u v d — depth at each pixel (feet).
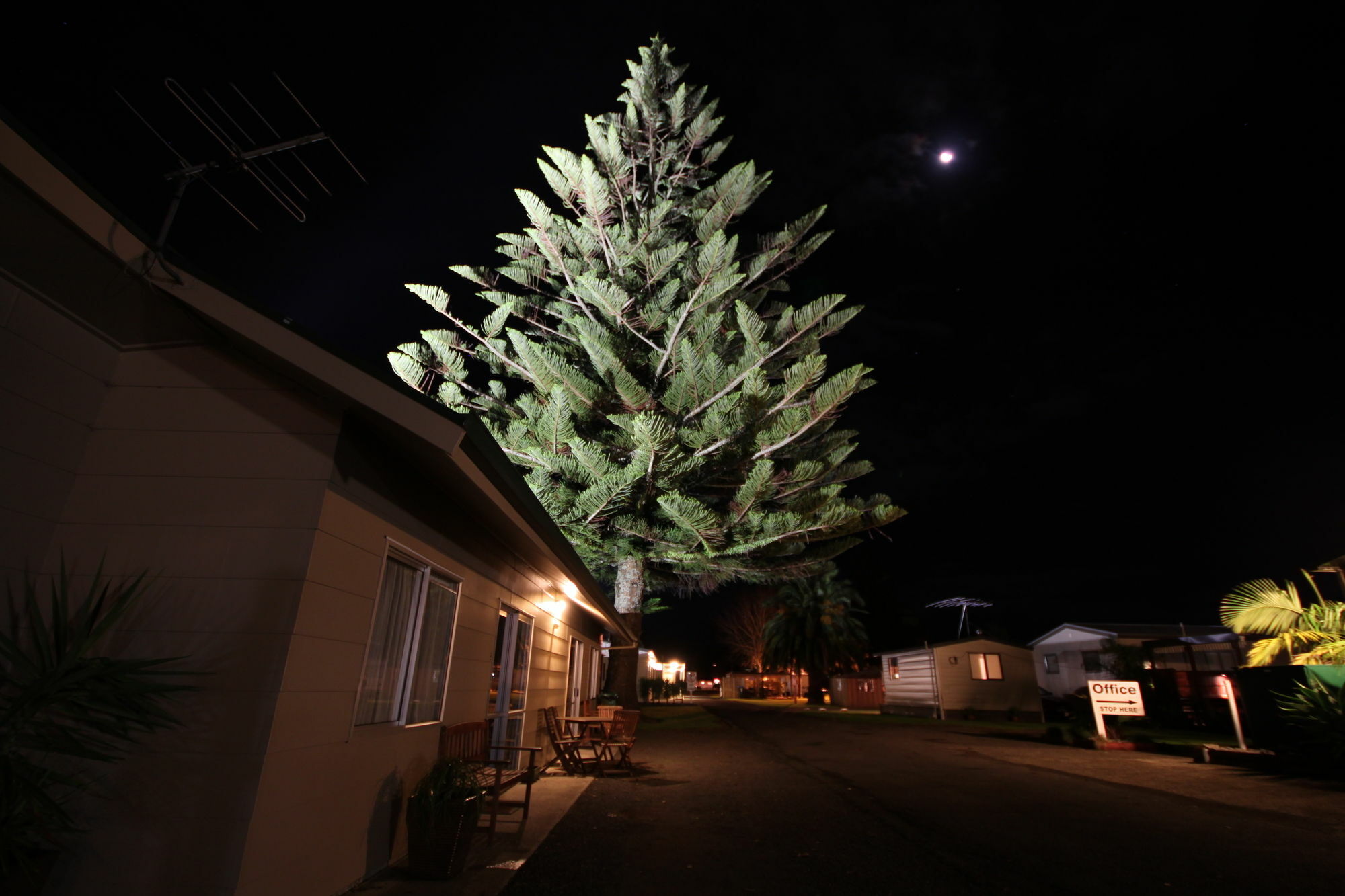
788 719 67.46
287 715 9.43
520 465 50.85
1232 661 56.03
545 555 18.70
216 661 9.43
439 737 14.67
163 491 10.28
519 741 21.98
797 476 53.62
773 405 49.55
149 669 9.21
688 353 47.44
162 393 10.85
